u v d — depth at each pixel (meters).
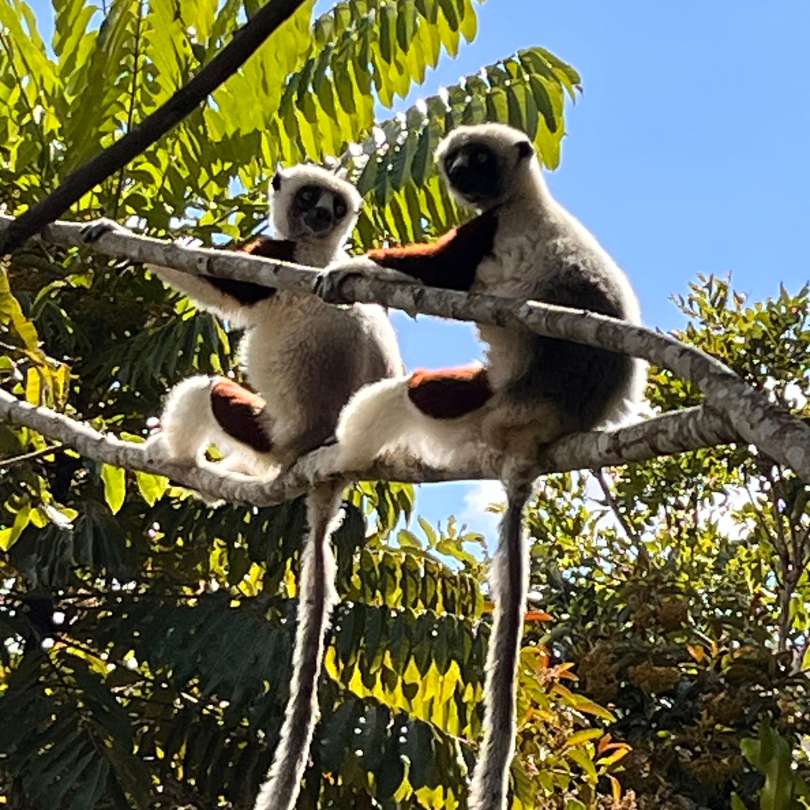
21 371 7.45
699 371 3.17
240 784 7.12
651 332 3.41
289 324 6.45
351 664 7.34
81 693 6.80
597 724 9.94
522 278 5.14
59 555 7.22
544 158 7.39
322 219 6.89
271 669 6.78
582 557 11.94
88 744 6.55
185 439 6.45
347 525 7.33
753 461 11.41
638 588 10.69
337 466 5.64
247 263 4.70
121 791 6.48
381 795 6.69
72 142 7.53
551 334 3.71
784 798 4.62
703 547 12.59
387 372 6.66
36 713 6.67
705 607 11.04
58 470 7.96
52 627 7.73
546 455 4.90
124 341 8.09
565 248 5.21
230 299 6.38
